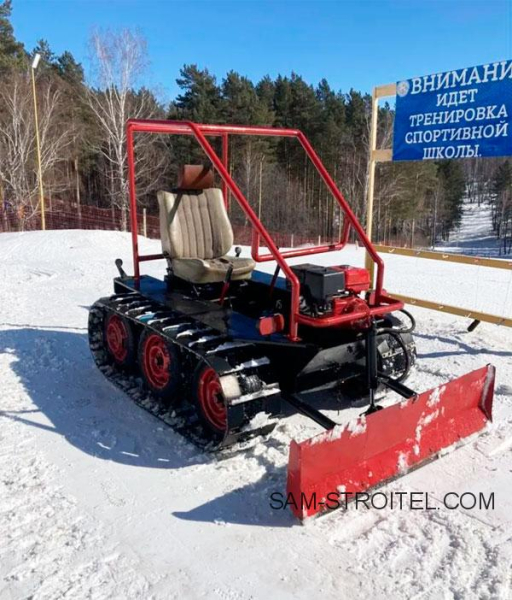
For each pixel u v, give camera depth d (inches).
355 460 123.2
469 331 250.7
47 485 130.4
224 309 164.4
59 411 171.3
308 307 142.6
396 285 390.3
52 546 109.3
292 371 145.9
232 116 1248.8
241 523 116.8
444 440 141.3
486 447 145.6
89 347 226.4
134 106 1058.1
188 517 118.9
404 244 1524.4
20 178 1040.2
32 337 247.9
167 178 1208.8
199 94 1240.8
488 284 398.0
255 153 1266.0
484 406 150.7
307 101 1423.5
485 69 202.5
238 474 135.0
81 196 1441.9
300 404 138.0
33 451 146.4
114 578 100.9
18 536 112.2
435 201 1619.1
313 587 98.9
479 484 130.2
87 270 429.1
